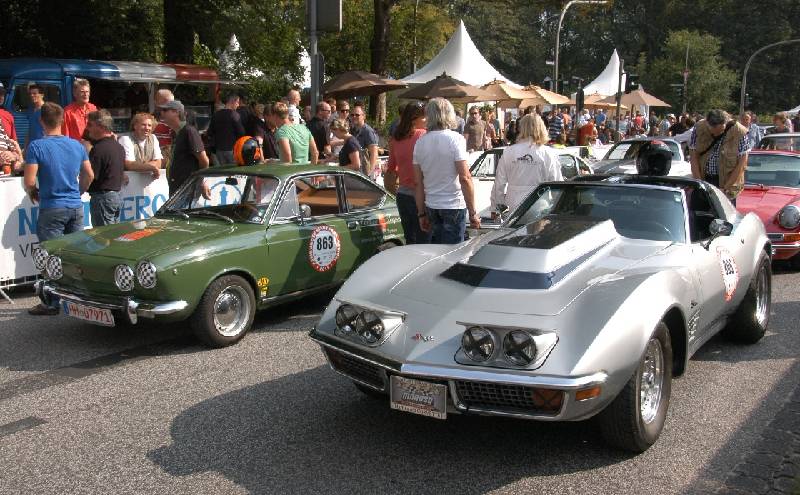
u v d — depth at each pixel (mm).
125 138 8672
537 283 3980
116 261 5586
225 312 5992
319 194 6922
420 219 6383
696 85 58562
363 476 3803
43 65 13117
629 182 5672
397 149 6832
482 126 18234
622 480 3740
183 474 3846
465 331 3615
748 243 5727
